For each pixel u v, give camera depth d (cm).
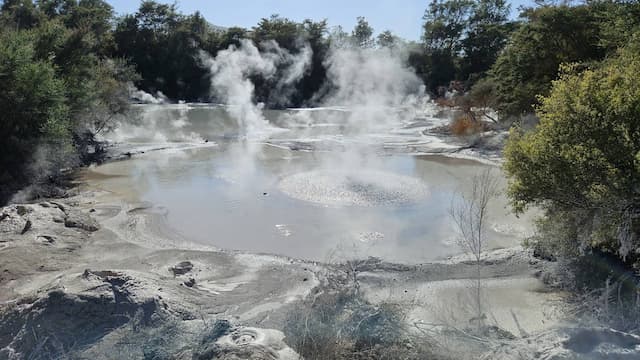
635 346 632
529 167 1070
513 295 1046
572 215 1055
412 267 1183
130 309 786
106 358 665
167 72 6638
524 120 2672
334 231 1482
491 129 3244
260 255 1255
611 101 984
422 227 1510
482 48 7025
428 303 953
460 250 1318
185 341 685
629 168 965
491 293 1052
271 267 1164
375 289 1054
